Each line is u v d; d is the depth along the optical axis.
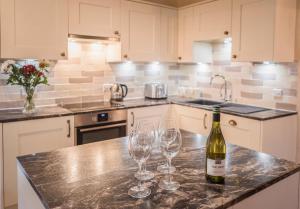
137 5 3.43
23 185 1.34
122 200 1.00
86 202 0.99
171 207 0.96
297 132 2.97
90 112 2.95
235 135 2.91
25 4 2.65
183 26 3.80
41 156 1.47
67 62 3.31
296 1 2.88
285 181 1.28
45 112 2.80
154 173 1.25
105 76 3.63
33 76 2.74
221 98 3.72
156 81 4.14
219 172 1.14
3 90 2.90
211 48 3.83
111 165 1.34
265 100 3.20
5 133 2.47
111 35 3.24
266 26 2.78
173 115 3.68
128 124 3.26
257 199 1.14
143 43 3.54
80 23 3.00
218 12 3.27
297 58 2.89
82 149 1.59
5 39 2.58
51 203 0.98
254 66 3.29
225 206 0.98
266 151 2.71
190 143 1.71
